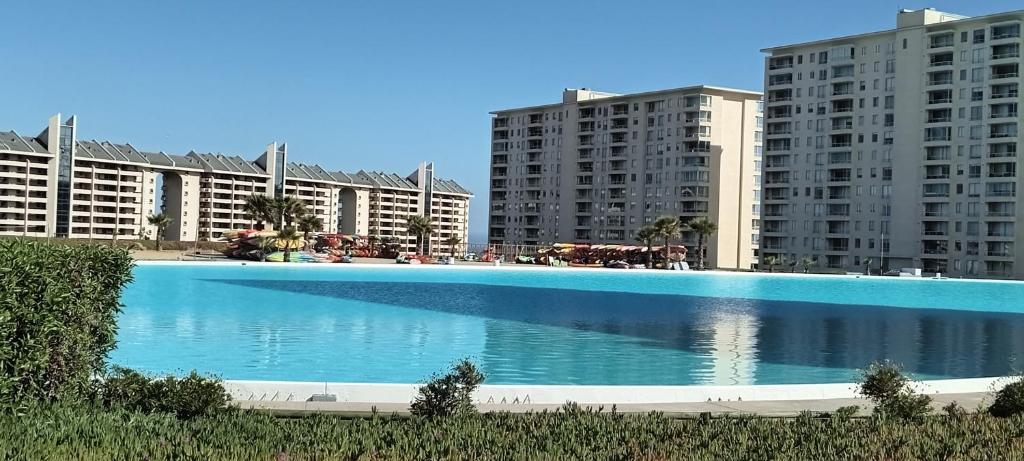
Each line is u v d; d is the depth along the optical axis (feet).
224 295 186.50
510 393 65.51
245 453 39.83
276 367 96.63
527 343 120.16
